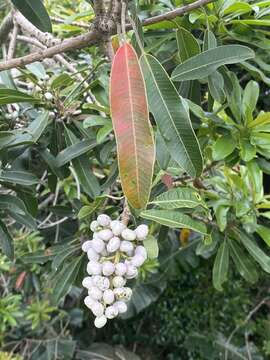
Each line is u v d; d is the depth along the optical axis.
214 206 0.60
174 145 0.32
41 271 0.98
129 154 0.27
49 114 0.52
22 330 1.27
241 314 1.43
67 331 1.33
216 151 0.51
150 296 1.34
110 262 0.31
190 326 1.48
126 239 0.31
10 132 0.48
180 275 1.39
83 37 0.35
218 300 1.45
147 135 0.27
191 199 0.38
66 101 0.51
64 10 0.89
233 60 0.38
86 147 0.51
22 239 0.93
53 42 0.47
